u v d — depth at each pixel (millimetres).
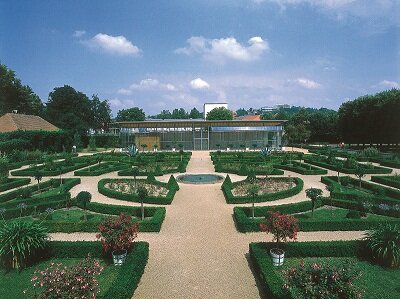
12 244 12555
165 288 11430
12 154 46500
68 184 27109
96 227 17094
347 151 58906
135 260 12094
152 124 62938
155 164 41156
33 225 13586
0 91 68062
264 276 11086
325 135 88750
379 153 49469
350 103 71625
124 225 13000
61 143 64250
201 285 11617
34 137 55500
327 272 8781
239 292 11125
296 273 9148
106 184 29547
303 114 92500
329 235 16484
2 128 57969
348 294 8305
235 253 14438
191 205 22391
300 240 15781
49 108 83125
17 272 12570
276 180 29344
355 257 13633
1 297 10711
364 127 66562
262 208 19516
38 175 26656
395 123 59250
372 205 19625
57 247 13789
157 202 22547
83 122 75000
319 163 40344
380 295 10625
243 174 34188
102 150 69625
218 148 62312
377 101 63719
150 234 16938
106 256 13820
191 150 63812
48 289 8641
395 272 12344
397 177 30125
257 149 63750
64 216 19641
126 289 10375
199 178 33000
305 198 23531
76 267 9508
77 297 8609
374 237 13383
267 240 15922
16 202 21203
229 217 19641
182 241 15930
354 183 28734
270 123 64375
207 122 62656
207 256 14141
